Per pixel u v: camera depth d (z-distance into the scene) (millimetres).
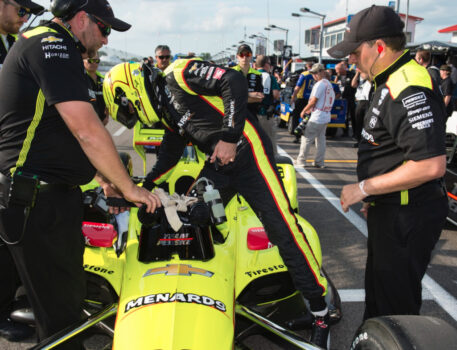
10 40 3486
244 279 2723
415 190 2188
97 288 3000
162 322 1878
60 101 1916
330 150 10102
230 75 2381
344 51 2221
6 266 2971
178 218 2227
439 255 4469
